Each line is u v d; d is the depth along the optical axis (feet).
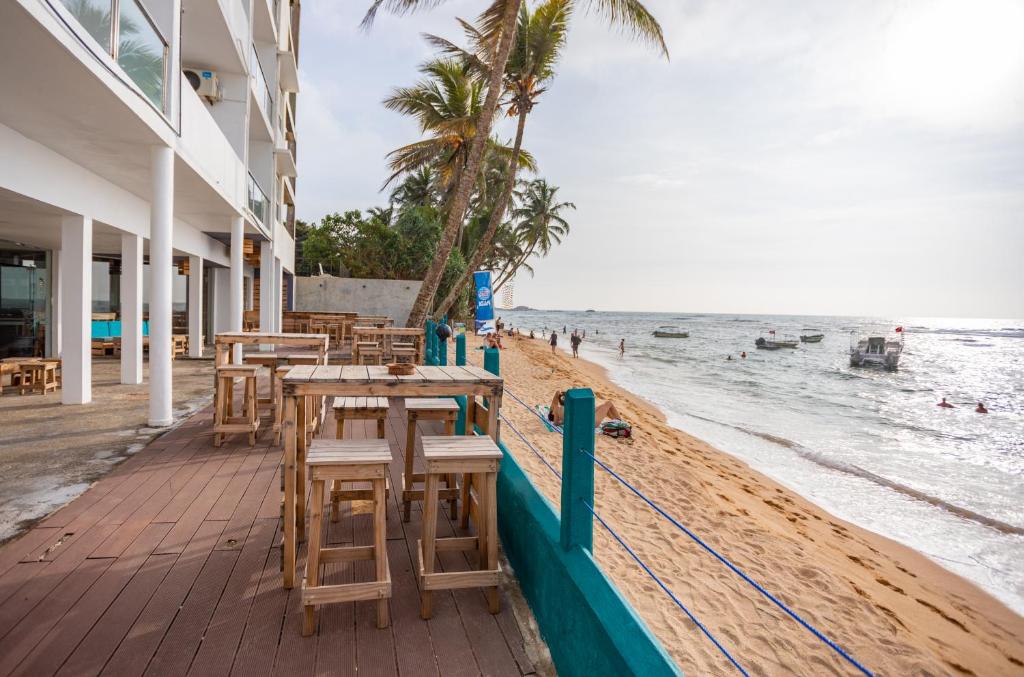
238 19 36.76
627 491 25.96
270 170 52.06
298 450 11.07
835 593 18.04
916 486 33.35
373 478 8.34
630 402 57.21
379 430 13.64
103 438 18.83
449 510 13.21
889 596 18.54
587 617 6.56
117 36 16.44
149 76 18.98
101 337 47.29
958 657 15.38
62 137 20.15
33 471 15.20
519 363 79.97
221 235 47.83
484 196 106.52
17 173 19.66
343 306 77.00
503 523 11.60
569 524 7.75
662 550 19.98
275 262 56.70
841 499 29.89
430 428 21.48
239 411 23.56
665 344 181.47
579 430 7.68
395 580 9.87
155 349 20.62
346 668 7.52
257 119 47.78
